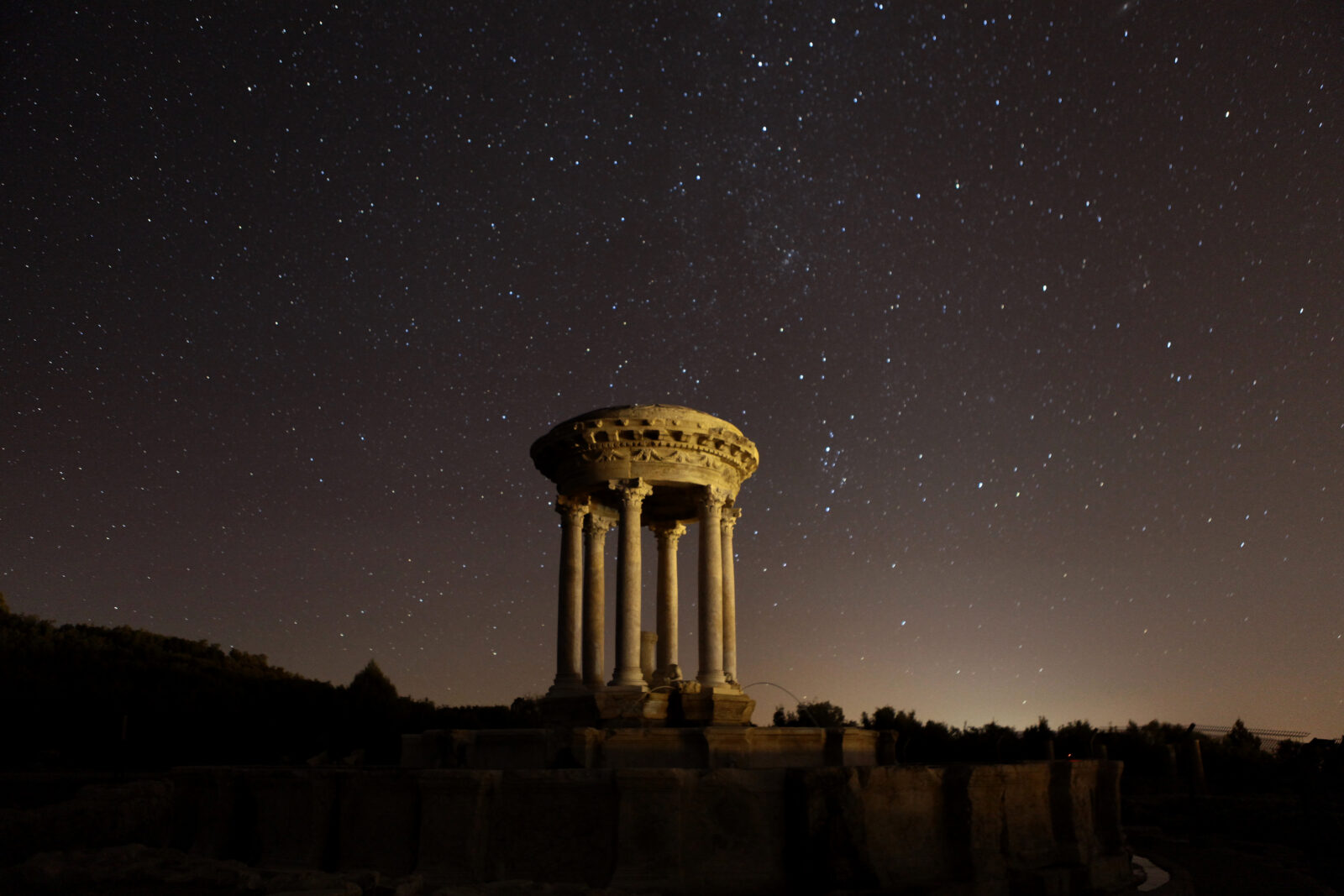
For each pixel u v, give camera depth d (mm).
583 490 27297
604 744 21766
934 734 63938
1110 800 21391
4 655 64188
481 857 17547
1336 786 34344
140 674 67250
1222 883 22797
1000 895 17578
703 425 26953
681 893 16391
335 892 15617
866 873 16422
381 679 69312
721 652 26031
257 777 21000
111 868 18078
